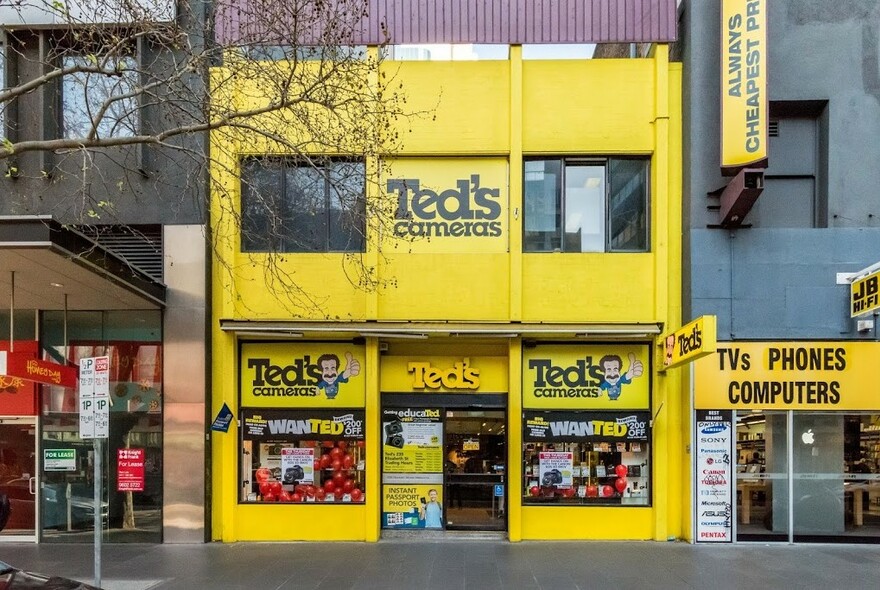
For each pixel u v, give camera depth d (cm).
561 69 1018
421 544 954
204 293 999
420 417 1031
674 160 1017
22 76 1008
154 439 998
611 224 1026
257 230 1029
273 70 766
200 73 735
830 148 981
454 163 1025
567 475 1004
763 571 804
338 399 1017
